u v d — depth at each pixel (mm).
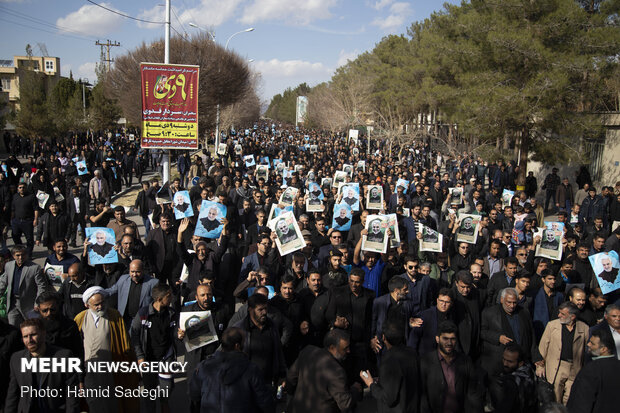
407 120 44062
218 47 30812
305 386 4422
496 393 4781
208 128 33500
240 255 8312
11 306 6605
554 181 21203
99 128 47688
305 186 17062
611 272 6789
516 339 5793
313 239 8727
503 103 20484
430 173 20062
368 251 7371
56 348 4570
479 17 21688
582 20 20328
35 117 38688
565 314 5664
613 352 4672
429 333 5973
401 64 45000
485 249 8859
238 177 13797
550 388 4867
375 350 6023
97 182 14477
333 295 5992
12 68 63312
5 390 4688
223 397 4164
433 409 4637
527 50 20172
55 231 10789
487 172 24781
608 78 21547
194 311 5473
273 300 5953
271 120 147750
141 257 7793
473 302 6086
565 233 9328
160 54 29375
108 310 5398
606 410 4441
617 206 13750
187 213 9680
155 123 15469
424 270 6738
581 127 20656
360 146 44594
